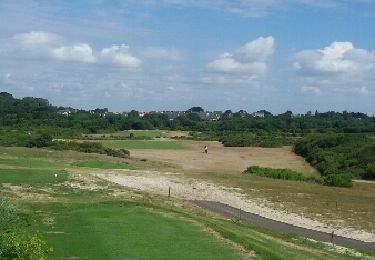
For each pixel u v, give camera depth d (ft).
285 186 184.85
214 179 195.72
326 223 128.06
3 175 161.27
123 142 374.22
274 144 404.36
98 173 194.59
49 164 211.41
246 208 143.74
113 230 82.84
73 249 69.87
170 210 108.27
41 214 96.07
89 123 506.89
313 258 82.38
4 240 53.16
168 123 605.73
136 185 173.88
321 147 311.06
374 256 96.12
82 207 106.83
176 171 220.64
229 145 397.60
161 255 68.90
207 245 75.92
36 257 50.14
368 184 200.13
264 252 73.87
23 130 375.04
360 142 291.79
